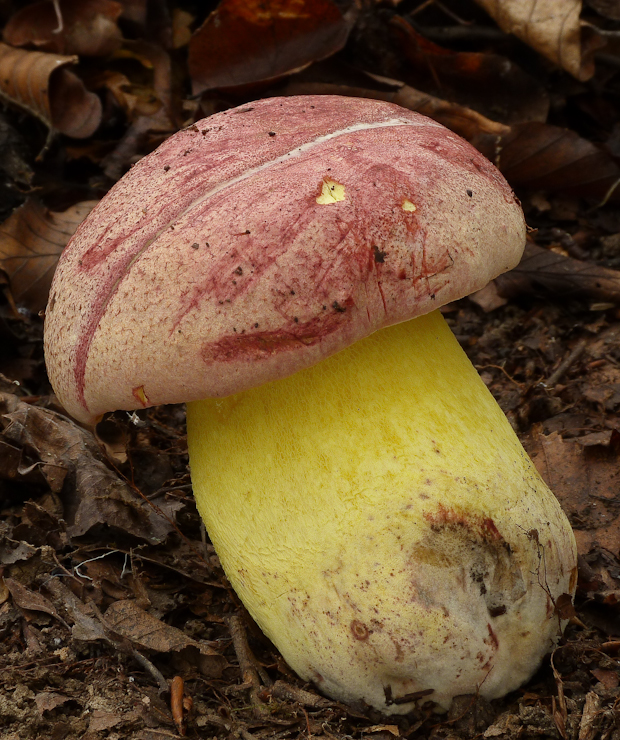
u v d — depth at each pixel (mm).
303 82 769
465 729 528
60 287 533
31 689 541
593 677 543
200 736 532
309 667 532
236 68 764
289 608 527
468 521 520
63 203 790
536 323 716
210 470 538
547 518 531
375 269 508
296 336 506
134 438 645
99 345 516
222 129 535
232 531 535
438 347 537
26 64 792
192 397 512
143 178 531
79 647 551
